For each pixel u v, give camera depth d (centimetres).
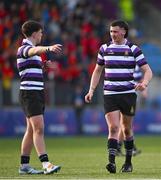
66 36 9006
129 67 3422
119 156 4822
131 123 3525
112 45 3441
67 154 5169
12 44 8375
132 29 10200
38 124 3359
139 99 8694
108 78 3431
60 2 9725
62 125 8281
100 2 10744
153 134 8744
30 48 3284
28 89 3359
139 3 11238
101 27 9662
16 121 8000
